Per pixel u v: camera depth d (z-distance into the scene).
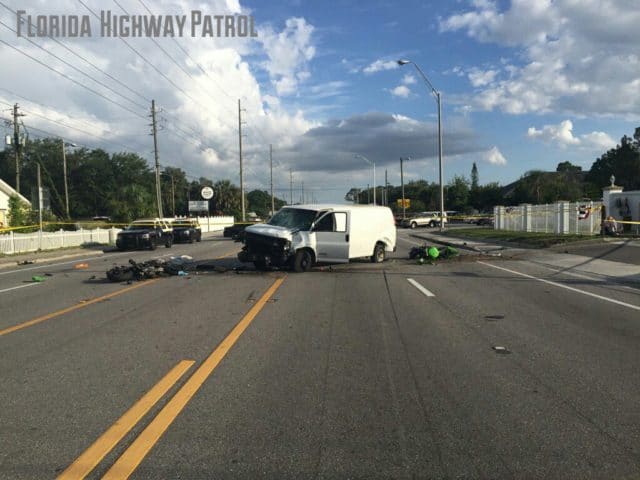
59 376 5.64
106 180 94.56
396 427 4.32
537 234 30.81
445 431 4.24
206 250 27.31
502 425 4.36
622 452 3.88
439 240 33.16
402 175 73.81
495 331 7.84
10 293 12.08
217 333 7.64
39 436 4.15
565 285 13.02
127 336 7.47
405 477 3.53
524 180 77.81
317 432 4.22
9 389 5.24
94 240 32.69
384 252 18.73
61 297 11.29
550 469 3.63
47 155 89.19
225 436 4.14
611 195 29.84
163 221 31.17
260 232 15.58
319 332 7.73
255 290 12.01
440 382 5.45
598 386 5.34
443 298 10.95
